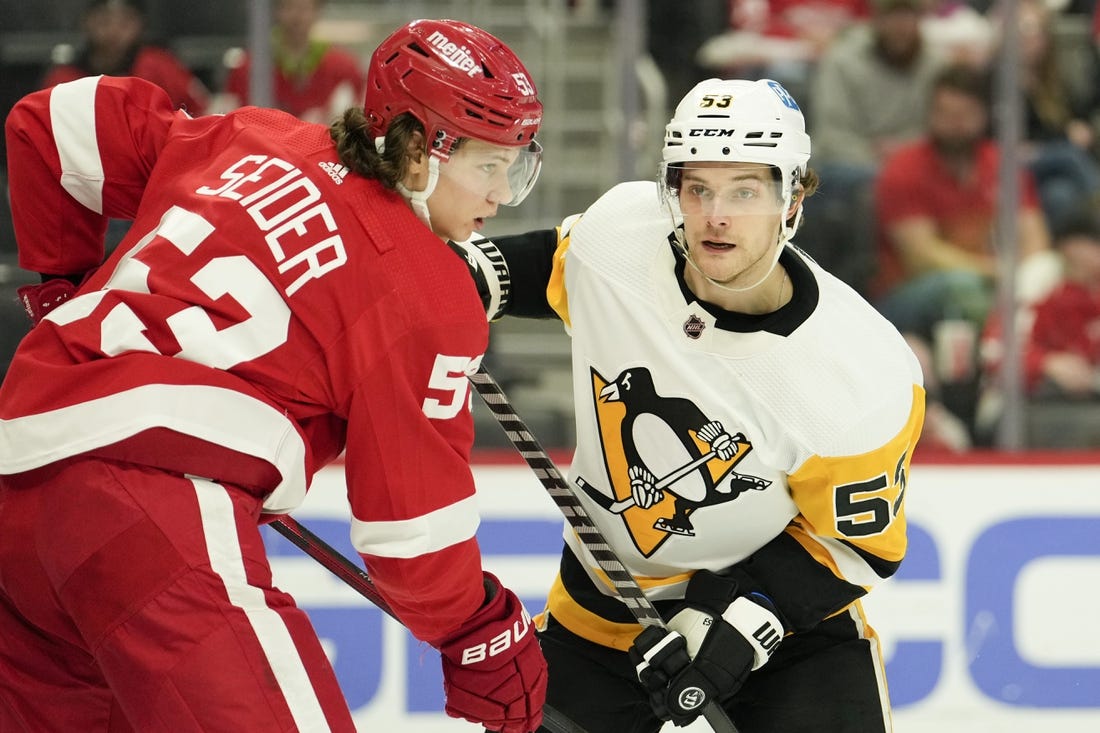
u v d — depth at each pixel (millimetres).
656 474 7758
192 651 5914
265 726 5957
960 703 12422
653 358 7590
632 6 14781
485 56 6320
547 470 7840
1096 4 15062
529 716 7266
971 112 15062
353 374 6176
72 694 6520
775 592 7688
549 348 14555
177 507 6023
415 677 12117
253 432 6125
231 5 14328
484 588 7031
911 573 12422
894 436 7406
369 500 6359
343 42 14602
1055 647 12500
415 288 6238
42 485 6180
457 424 6527
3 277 13773
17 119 7000
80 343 6199
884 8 14977
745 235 7117
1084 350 15039
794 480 7523
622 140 14938
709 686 7523
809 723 7734
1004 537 12500
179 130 6828
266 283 6137
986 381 15039
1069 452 12641
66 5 14164
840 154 15188
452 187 6496
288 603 6223
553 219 15047
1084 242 15062
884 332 7637
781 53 15062
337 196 6289
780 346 7391
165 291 6148
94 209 7152
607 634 8234
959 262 15109
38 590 6227
